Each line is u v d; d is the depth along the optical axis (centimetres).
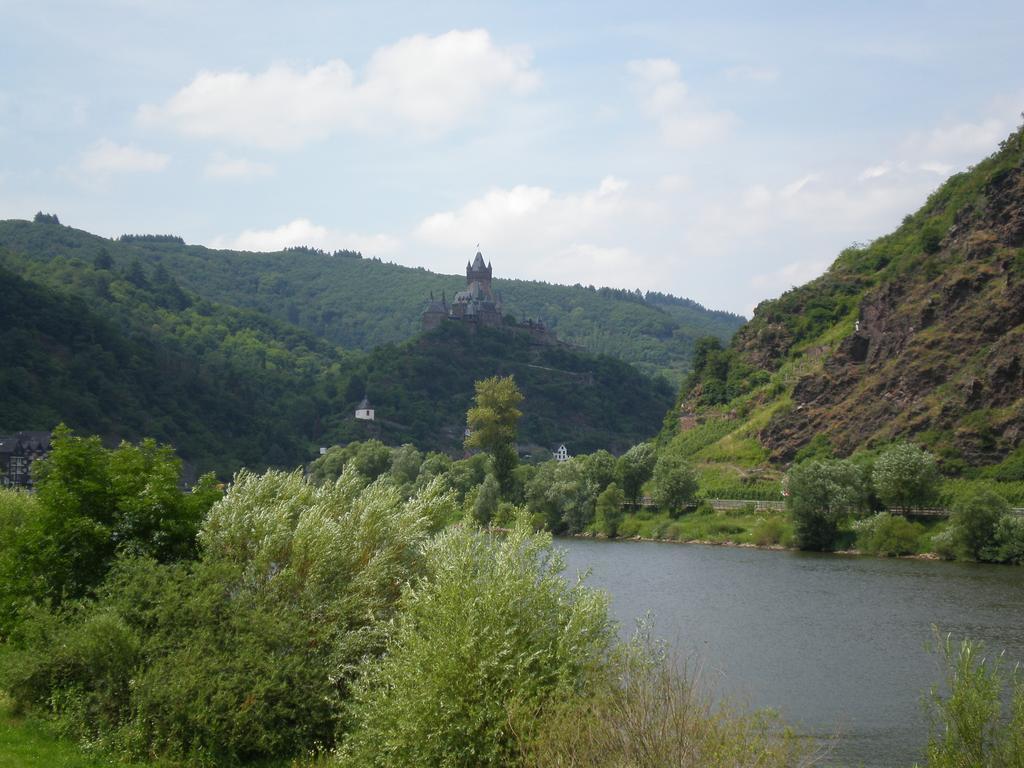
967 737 2488
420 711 2411
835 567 8656
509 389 12325
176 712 2808
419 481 12731
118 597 3161
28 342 15875
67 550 3541
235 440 18200
